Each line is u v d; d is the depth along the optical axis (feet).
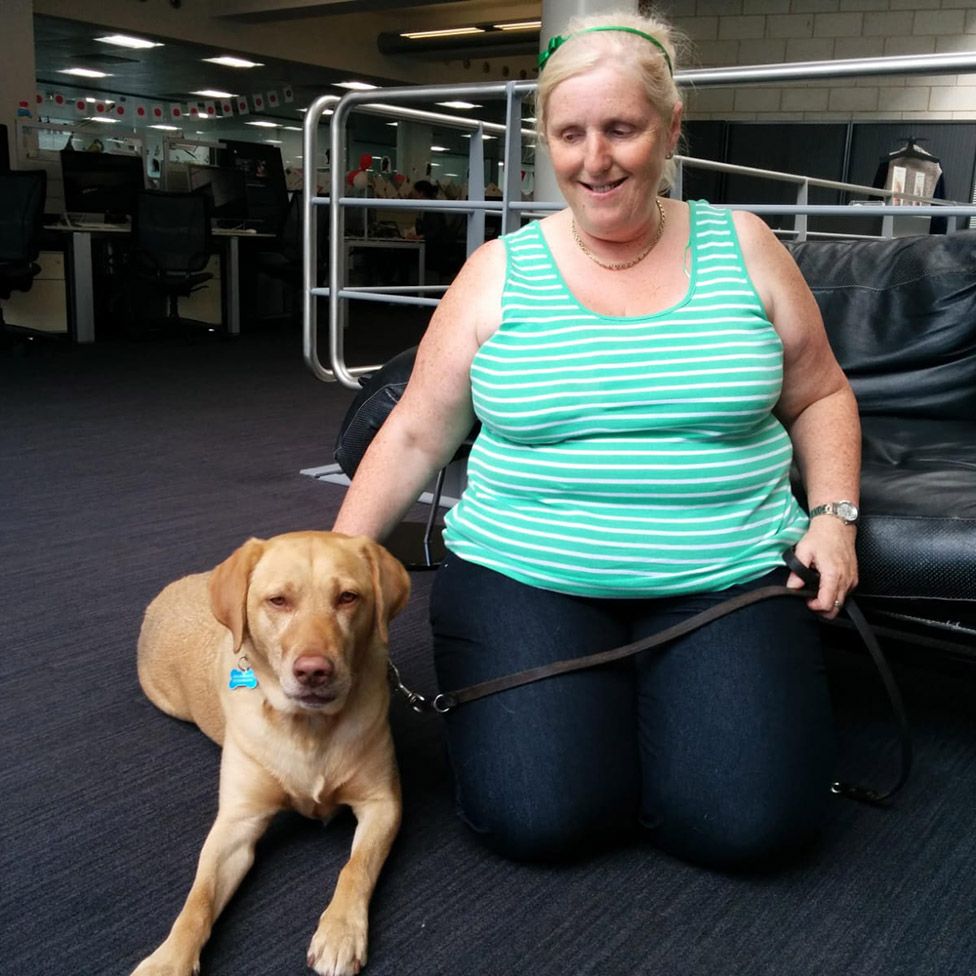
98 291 27.78
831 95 31.27
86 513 10.50
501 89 10.17
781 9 31.30
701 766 4.40
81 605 7.92
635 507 4.59
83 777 5.37
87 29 39.32
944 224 22.97
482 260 5.02
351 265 38.96
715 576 4.65
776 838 4.36
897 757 5.81
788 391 5.10
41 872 4.53
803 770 4.39
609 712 4.58
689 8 32.48
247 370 21.88
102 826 4.92
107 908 4.29
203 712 5.50
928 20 29.76
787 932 4.25
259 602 4.34
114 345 25.21
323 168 48.70
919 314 7.68
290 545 4.46
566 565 4.67
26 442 13.85
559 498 4.67
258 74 50.21
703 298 4.62
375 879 4.35
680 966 4.02
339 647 4.15
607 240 4.70
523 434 4.67
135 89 56.90
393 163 64.64
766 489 4.75
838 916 4.36
